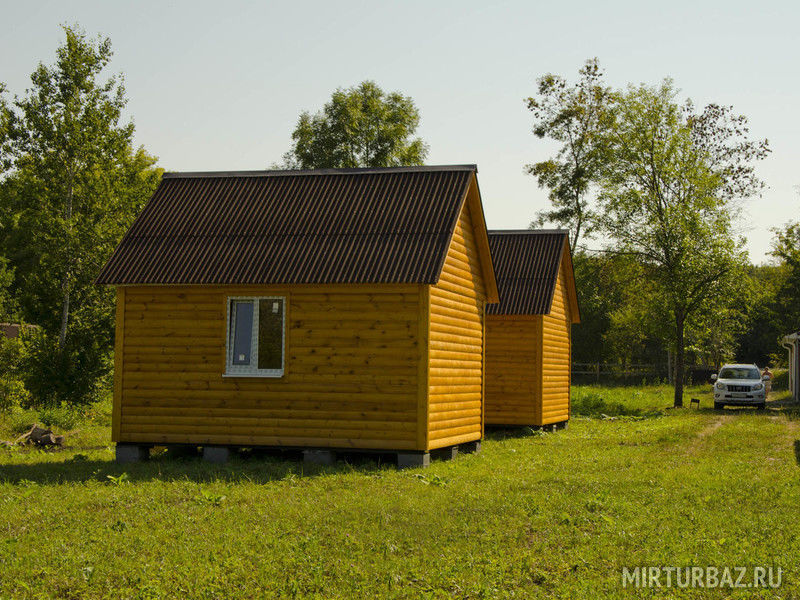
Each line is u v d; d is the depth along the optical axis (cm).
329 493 1355
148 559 943
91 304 2873
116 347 1786
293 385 1708
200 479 1513
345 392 1688
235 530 1073
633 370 6328
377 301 1683
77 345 2800
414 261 1664
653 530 1075
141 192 3122
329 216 1808
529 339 2631
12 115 2908
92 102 2967
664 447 2114
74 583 864
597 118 5281
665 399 4425
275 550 976
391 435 1666
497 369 2645
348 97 5978
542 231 2780
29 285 2858
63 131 2883
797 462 1775
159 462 1730
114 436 1772
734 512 1191
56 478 1518
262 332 1744
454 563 921
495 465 1730
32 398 2736
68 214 2905
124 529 1080
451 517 1156
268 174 1955
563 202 5425
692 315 4100
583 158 5338
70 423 2423
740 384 3794
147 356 1775
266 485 1429
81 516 1163
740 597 807
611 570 905
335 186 1889
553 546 1002
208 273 1723
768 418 3102
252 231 1808
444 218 1745
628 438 2345
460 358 1891
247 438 1719
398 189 1845
